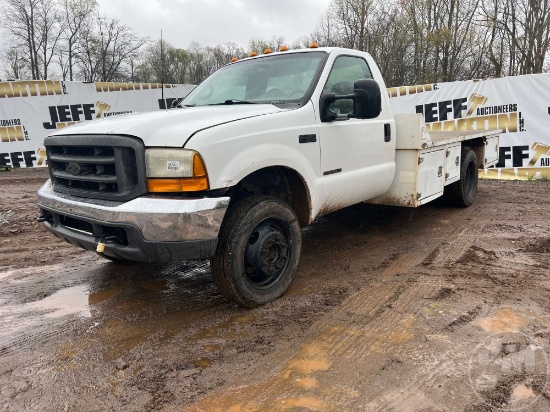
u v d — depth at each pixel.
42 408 2.42
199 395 2.50
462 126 10.65
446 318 3.33
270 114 3.55
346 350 2.94
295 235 3.80
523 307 3.48
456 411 2.30
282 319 3.41
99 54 37.22
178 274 4.46
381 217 6.51
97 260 4.95
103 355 2.97
